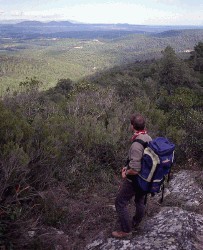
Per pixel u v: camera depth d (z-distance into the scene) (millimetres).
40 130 4598
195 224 3535
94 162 5555
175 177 5512
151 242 3189
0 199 3289
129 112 7543
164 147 2916
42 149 4152
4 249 3035
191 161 6367
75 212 4004
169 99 10688
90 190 4797
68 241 3461
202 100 12461
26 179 3750
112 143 5672
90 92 9086
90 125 6465
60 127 5520
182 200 4512
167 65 38969
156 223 3588
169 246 3059
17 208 3334
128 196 3268
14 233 3191
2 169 3467
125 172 3105
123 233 3342
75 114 6914
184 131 6703
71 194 4508
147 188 2965
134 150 3012
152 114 7785
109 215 3961
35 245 3191
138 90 14422
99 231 3633
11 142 3656
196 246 3111
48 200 3959
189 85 39156
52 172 4301
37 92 9359
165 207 4141
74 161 5188
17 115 5152
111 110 7781
